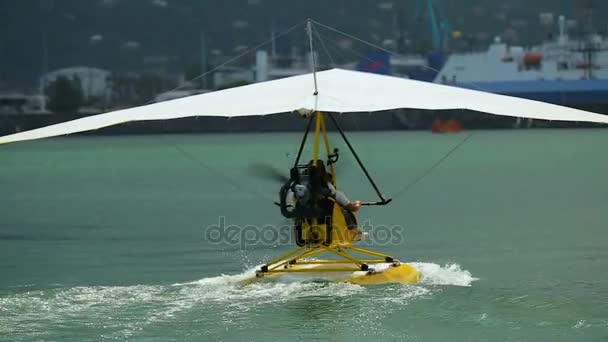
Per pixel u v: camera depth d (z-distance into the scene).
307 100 59.47
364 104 58.47
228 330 51.75
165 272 77.25
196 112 58.56
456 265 77.50
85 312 55.75
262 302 57.44
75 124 58.50
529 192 158.12
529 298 61.12
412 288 61.47
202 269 78.75
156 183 192.62
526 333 51.84
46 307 57.00
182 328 52.03
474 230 104.56
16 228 113.88
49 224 118.31
